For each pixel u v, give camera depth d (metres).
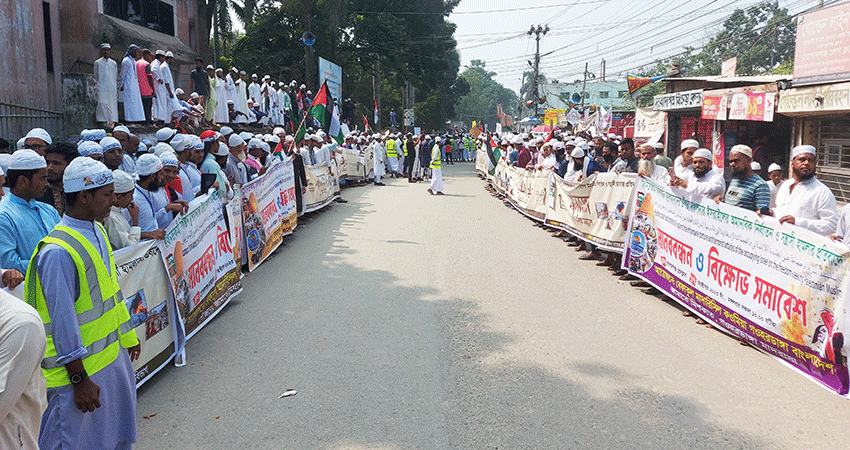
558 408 4.36
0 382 1.98
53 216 3.95
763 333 5.33
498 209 15.60
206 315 6.22
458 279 8.11
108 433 3.15
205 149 7.37
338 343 5.71
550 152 13.04
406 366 5.15
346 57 42.53
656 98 16.12
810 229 5.62
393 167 27.41
